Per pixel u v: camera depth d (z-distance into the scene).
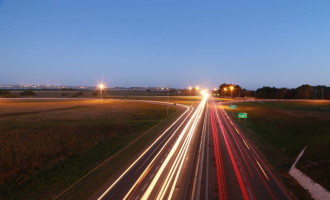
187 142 43.03
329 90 174.00
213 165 30.27
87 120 72.62
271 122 68.19
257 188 23.55
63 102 130.75
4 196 26.53
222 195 22.05
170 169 29.06
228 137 47.06
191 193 22.50
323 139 37.09
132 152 37.66
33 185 28.78
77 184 26.58
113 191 23.33
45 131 55.41
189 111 97.12
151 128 60.03
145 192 22.91
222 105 123.94
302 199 21.33
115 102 138.12
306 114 72.00
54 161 37.38
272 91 186.25
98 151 41.81
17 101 130.38
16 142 46.16
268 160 32.38
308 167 26.17
